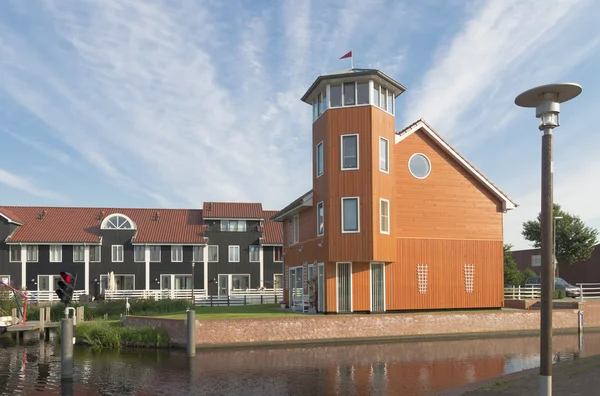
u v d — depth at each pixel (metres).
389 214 25.62
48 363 18.77
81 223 52.94
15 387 14.56
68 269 50.09
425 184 27.28
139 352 20.58
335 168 25.22
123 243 51.56
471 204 28.09
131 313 34.00
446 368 16.67
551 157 8.65
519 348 20.91
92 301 44.34
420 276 26.66
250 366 17.16
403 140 27.12
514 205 28.67
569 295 36.75
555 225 50.09
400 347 21.20
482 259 28.00
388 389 13.77
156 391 13.79
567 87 8.48
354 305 25.33
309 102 28.45
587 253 50.38
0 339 26.70
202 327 21.11
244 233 54.25
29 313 32.94
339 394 13.28
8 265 49.19
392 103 26.62
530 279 44.75
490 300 27.92
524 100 9.02
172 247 52.38
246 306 35.53
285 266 33.44
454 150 27.66
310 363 17.62
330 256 24.81
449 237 27.44
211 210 54.78
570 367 14.23
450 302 27.11
